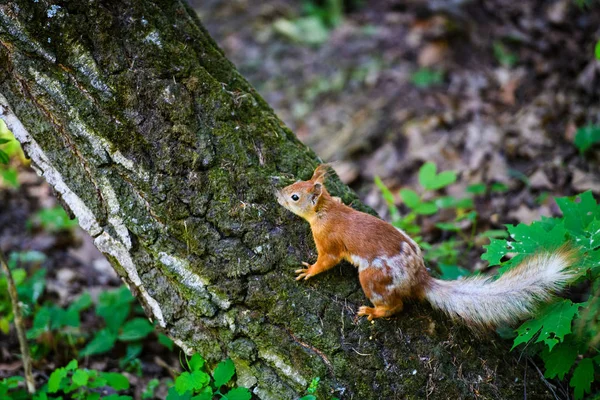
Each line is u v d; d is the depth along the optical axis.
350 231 3.94
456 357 3.96
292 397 3.88
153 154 4.01
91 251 7.19
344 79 10.32
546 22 9.41
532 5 9.79
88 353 5.30
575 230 4.34
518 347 4.22
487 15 10.03
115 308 5.64
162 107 4.04
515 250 4.12
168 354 5.64
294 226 4.12
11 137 8.04
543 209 6.39
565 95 7.91
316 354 3.89
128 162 3.97
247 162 4.18
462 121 8.39
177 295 4.03
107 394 5.02
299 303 3.96
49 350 5.53
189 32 4.46
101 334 5.47
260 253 4.01
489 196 6.90
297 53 11.34
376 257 3.90
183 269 3.98
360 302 4.03
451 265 5.41
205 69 4.36
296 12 12.51
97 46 3.96
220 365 3.92
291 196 3.94
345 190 4.66
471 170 7.37
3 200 7.86
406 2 11.48
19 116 3.94
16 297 4.78
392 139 8.59
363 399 3.83
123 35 4.04
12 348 5.58
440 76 9.52
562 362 3.92
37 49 3.85
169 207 3.99
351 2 12.28
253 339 3.94
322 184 4.09
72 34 3.90
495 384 3.95
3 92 3.91
